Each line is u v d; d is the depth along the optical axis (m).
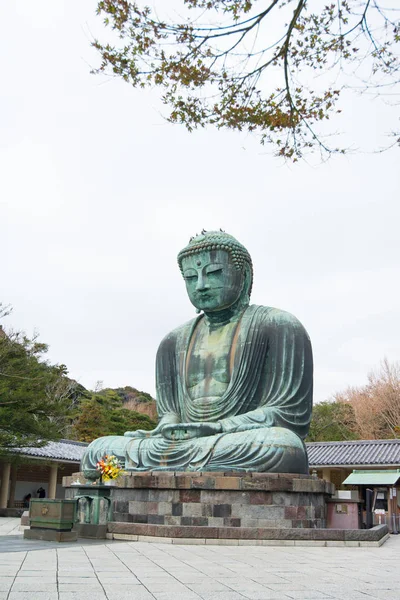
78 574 7.94
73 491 17.28
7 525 18.97
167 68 9.46
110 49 9.33
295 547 12.88
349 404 54.28
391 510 24.88
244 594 6.80
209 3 8.71
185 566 9.10
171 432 17.00
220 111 10.16
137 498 15.54
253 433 16.02
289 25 8.89
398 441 33.59
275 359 18.23
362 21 8.63
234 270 19.20
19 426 25.78
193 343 19.61
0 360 25.58
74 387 48.56
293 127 10.08
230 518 14.66
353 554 11.58
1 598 6.13
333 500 17.08
